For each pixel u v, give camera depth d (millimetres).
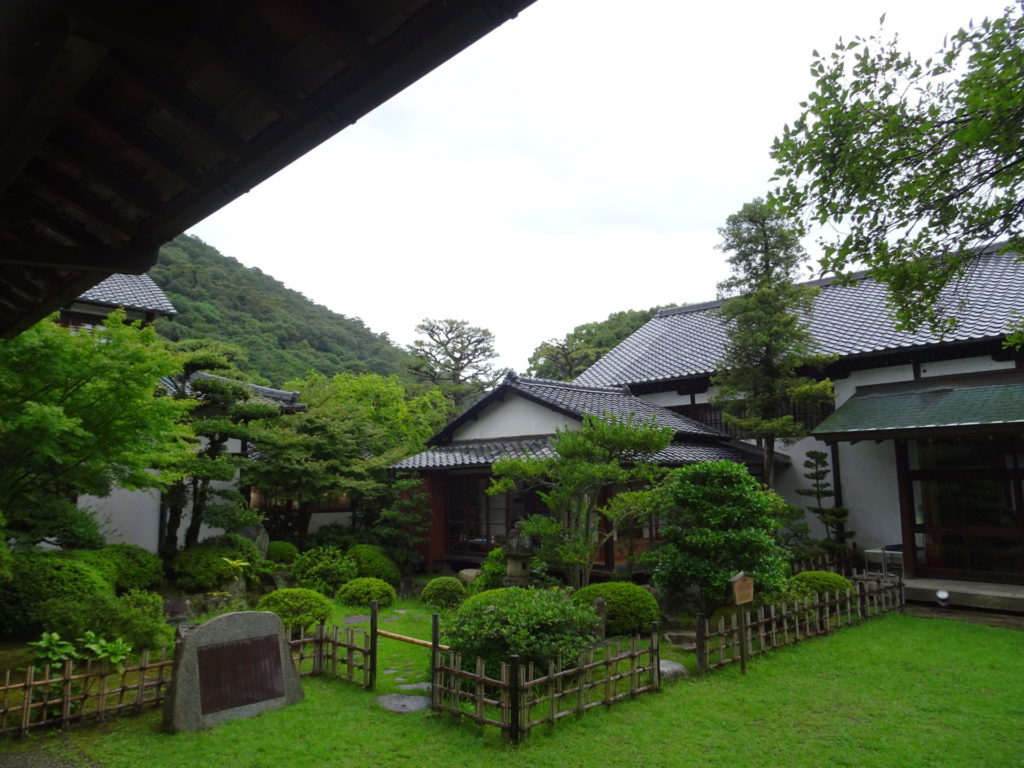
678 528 9547
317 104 2789
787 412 16797
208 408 13406
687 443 15844
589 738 5863
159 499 12727
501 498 15562
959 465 13320
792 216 6211
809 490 15195
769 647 8586
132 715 6324
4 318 4895
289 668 6891
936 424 12203
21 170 2984
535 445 14414
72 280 4059
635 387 19500
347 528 15852
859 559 14891
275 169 3172
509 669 5898
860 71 5605
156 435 7941
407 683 7566
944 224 5742
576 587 10375
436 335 34750
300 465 13844
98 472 7574
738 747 5703
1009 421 11328
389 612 11805
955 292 6965
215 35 2475
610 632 9250
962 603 11367
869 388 15320
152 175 3285
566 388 16547
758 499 9062
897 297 6258
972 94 4977
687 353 19766
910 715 6434
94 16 2166
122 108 2951
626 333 33375
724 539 8789
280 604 9234
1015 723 6219
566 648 6559
